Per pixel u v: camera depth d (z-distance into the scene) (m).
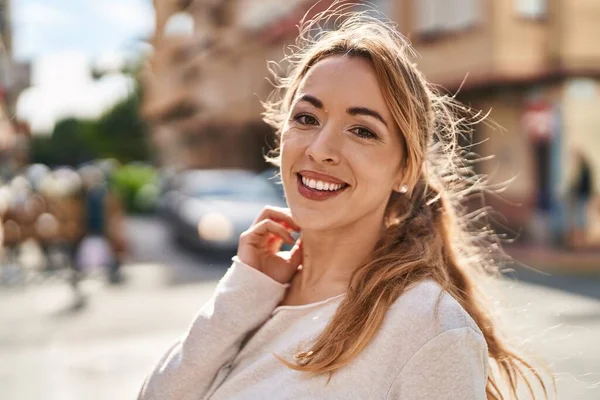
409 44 1.65
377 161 1.46
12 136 33.66
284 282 1.68
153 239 17.52
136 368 5.83
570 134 12.80
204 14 30.02
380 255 1.48
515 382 1.64
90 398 5.08
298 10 20.42
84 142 52.09
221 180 14.10
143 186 30.19
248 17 25.25
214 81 29.50
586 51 12.95
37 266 12.52
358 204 1.48
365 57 1.48
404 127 1.46
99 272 10.98
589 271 10.79
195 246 12.23
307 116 1.54
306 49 1.77
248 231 1.72
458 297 1.38
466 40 13.85
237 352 1.64
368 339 1.30
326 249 1.58
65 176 11.59
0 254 11.67
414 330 1.27
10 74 13.10
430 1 14.73
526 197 13.44
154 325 7.42
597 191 12.77
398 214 1.63
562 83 12.85
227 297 1.65
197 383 1.62
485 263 1.87
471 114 1.84
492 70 13.21
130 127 50.22
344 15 1.82
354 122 1.47
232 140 30.28
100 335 7.02
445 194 1.68
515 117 13.79
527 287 9.23
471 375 1.22
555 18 13.19
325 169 1.47
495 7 13.09
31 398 5.08
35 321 7.78
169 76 35.38
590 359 5.34
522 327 1.92
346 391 1.30
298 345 1.45
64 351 6.42
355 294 1.38
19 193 11.83
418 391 1.24
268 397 1.40
